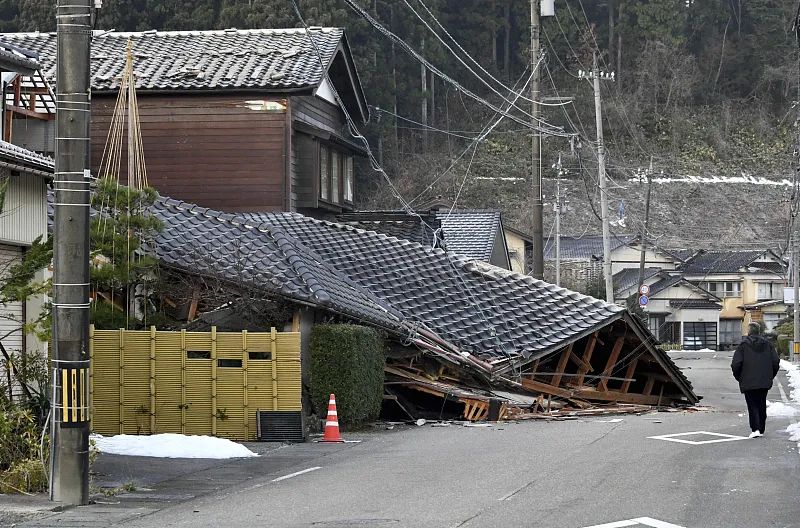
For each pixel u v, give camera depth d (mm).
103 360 55062
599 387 78000
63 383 34688
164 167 95188
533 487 35438
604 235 114250
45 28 155125
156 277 61938
